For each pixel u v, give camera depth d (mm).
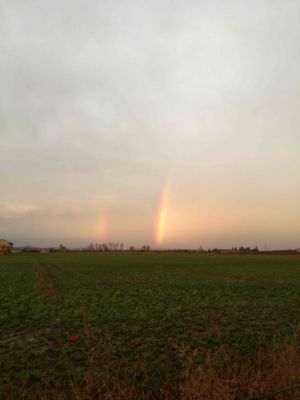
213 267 64062
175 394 8039
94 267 62594
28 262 80438
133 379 9273
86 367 10711
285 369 7734
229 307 21859
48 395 8617
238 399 7023
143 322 17375
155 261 86750
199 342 13648
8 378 9945
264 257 121438
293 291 30016
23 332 15570
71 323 17234
